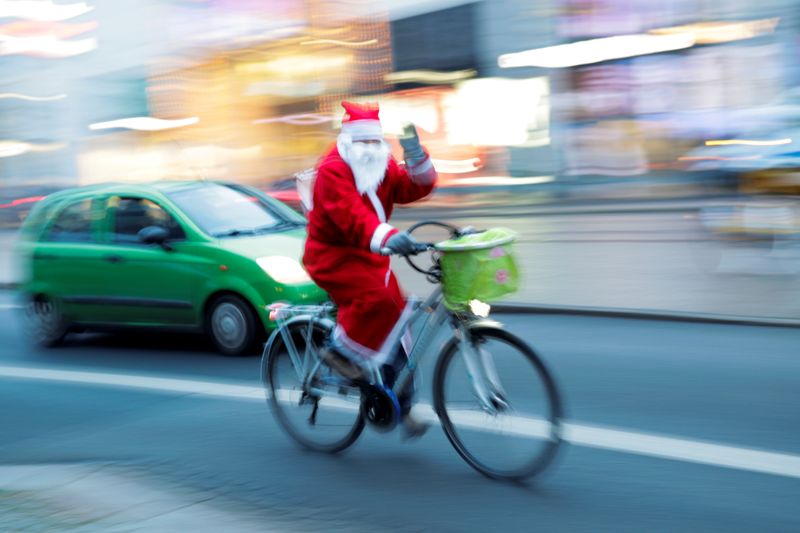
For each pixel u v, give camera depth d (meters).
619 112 19.66
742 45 17.94
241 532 3.95
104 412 6.30
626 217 15.13
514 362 4.34
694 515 3.94
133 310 8.31
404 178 4.61
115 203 8.62
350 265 4.57
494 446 4.48
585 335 7.69
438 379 4.62
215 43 27.50
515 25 20.98
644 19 19.20
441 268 4.25
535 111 20.95
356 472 4.76
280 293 7.51
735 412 5.34
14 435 5.88
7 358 8.58
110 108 30.72
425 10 22.39
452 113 22.28
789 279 9.23
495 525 3.96
